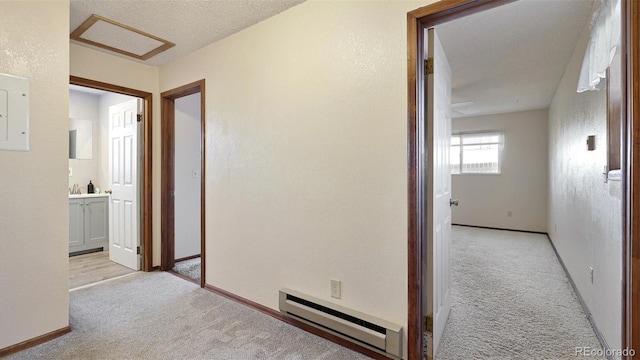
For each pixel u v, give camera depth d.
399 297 1.76
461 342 2.00
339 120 1.96
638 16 1.10
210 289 2.82
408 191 1.71
